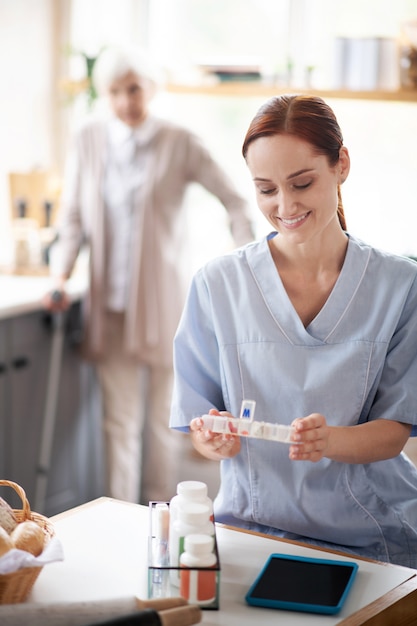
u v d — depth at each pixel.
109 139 3.71
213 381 1.87
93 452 4.07
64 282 3.78
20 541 1.38
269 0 4.50
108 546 1.59
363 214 4.47
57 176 4.29
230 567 1.53
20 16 4.27
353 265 1.76
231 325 1.81
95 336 3.79
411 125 4.36
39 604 1.26
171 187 3.70
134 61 3.59
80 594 1.42
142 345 3.73
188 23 4.65
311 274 1.77
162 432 3.91
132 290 3.70
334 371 1.73
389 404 1.73
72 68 4.52
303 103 1.62
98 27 4.59
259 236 4.65
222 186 3.72
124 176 3.70
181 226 3.76
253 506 1.78
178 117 4.71
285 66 4.20
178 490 1.48
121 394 3.87
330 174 1.64
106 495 3.99
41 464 3.78
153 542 1.51
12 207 4.11
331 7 4.39
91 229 3.76
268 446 1.75
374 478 1.77
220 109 4.67
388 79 3.95
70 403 3.92
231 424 1.59
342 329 1.75
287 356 1.76
